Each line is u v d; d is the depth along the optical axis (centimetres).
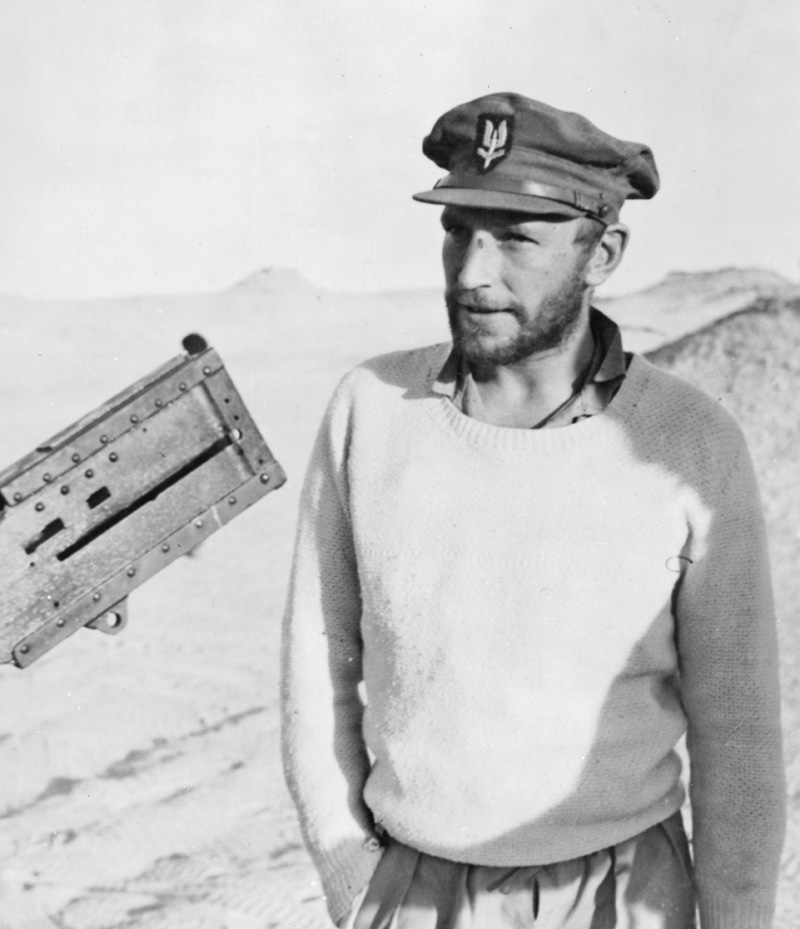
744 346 953
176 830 520
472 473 226
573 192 220
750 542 223
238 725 615
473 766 220
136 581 189
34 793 558
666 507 221
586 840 222
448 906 227
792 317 955
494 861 222
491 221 219
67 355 2033
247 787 554
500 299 220
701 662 226
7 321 2172
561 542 220
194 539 192
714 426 224
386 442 235
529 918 223
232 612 778
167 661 703
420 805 225
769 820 225
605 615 219
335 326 2219
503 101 221
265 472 194
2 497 185
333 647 247
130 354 2053
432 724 223
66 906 466
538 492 222
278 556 881
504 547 221
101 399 1781
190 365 190
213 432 191
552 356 227
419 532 226
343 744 247
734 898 228
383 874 236
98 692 660
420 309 2386
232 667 692
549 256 220
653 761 227
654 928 225
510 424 232
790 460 812
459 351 232
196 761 581
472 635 220
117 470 188
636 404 226
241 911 458
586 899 223
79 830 523
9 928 451
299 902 464
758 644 223
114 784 563
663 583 221
